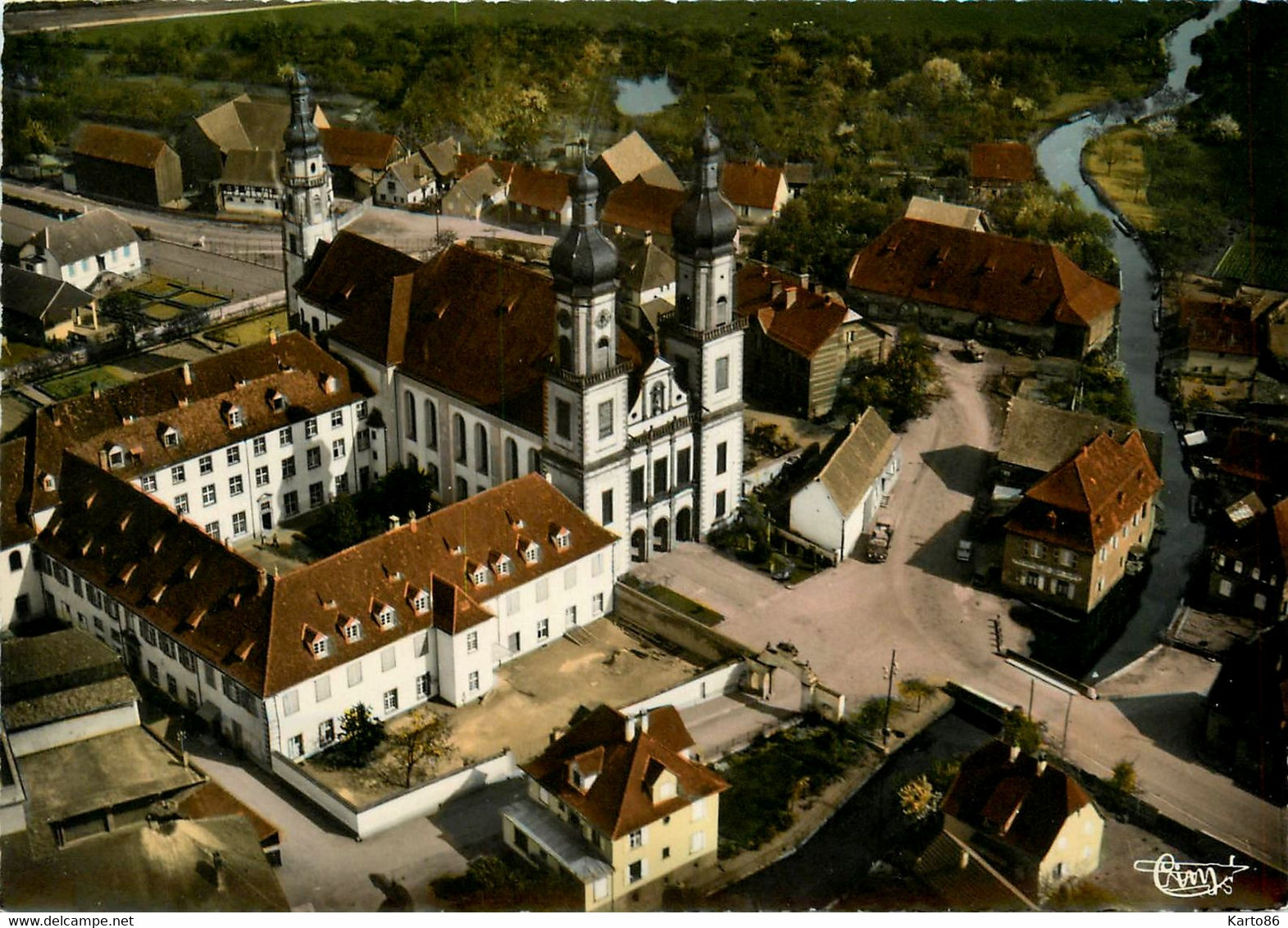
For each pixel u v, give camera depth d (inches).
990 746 5285.4
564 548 6451.8
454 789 5561.0
